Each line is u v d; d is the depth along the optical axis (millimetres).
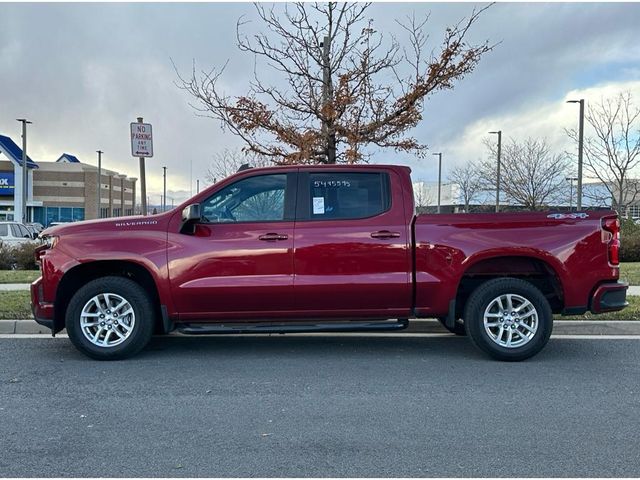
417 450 3973
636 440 4148
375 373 5840
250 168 6578
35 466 3713
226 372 5863
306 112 10336
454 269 6156
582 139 24766
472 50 9938
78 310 6152
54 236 6215
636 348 6879
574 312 6285
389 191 6309
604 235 6242
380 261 6156
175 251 6109
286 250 6117
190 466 3723
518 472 3643
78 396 5090
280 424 4453
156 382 5512
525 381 5574
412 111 10086
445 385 5445
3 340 7195
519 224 6215
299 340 7352
